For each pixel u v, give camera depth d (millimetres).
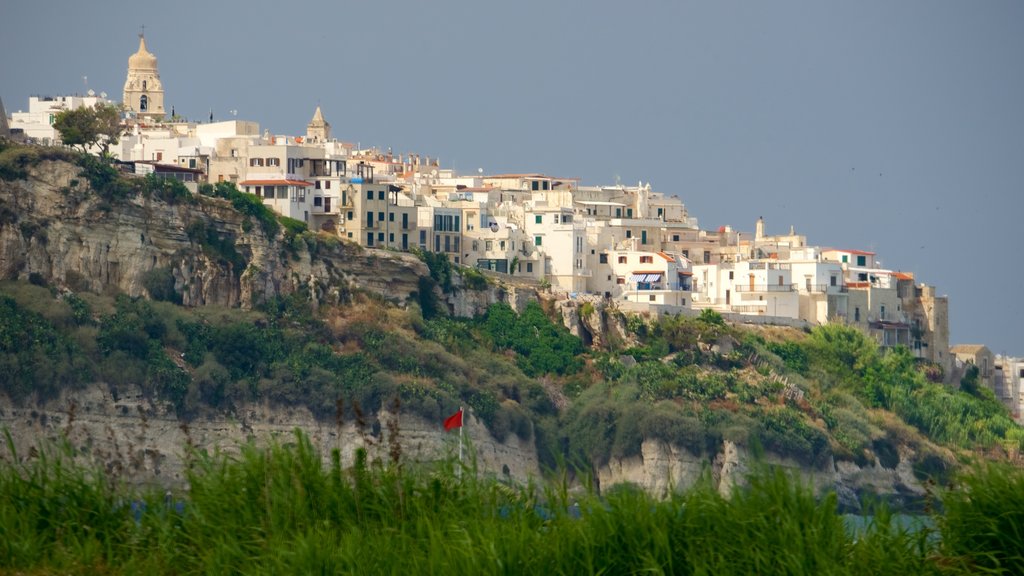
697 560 83500
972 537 87188
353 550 86125
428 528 87125
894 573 83688
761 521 84688
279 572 85375
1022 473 89438
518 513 89312
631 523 85562
